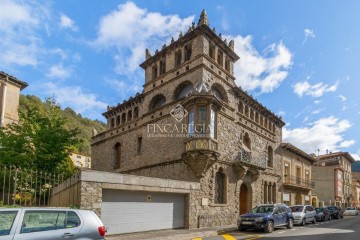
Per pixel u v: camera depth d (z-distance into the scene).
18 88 28.22
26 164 20.52
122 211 15.55
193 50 23.86
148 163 25.11
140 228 16.33
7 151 21.09
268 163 31.83
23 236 6.94
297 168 39.31
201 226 20.08
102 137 33.06
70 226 7.75
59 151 22.67
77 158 63.91
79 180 13.52
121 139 29.78
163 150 23.84
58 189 16.88
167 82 25.41
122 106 30.77
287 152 36.22
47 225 7.44
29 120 23.27
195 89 21.50
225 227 20.66
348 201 64.12
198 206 20.12
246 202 26.88
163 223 17.78
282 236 16.45
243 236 16.61
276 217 19.83
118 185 15.03
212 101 21.52
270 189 31.20
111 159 30.53
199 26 23.22
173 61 25.61
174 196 18.86
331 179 56.81
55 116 24.36
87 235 7.86
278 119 34.34
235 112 26.17
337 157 62.34
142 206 16.67
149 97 27.06
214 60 24.45
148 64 28.34
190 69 23.45
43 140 22.39
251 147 28.06
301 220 24.23
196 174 20.69
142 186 16.34
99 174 14.22
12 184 14.28
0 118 26.11
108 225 14.75
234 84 26.97
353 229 20.50
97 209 13.88
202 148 20.31
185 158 20.94
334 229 20.59
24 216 7.22
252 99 28.80
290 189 35.91
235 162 24.55
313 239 15.06
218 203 22.70
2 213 7.07
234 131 25.58
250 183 26.97
